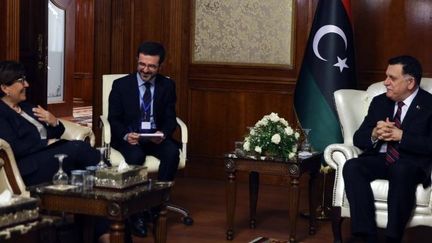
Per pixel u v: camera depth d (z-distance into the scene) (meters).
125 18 6.57
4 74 3.92
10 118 3.92
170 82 4.80
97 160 4.03
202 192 5.85
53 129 4.20
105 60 6.61
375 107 4.22
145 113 4.68
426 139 3.95
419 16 5.79
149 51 4.59
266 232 4.62
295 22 6.12
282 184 6.25
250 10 6.24
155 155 4.60
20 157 3.94
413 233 4.71
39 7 6.78
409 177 3.75
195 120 6.47
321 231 4.70
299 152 4.45
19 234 2.55
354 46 5.45
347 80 5.36
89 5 12.75
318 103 5.38
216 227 4.70
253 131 4.33
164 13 6.48
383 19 5.88
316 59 5.40
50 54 10.65
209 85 6.41
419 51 5.80
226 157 4.36
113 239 3.11
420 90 4.14
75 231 3.66
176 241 4.32
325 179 4.96
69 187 3.25
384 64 5.90
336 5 5.38
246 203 5.49
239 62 6.31
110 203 3.09
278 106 6.22
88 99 12.97
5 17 4.64
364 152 4.16
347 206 4.02
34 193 3.21
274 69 6.20
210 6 6.36
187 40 6.45
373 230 3.83
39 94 6.84
